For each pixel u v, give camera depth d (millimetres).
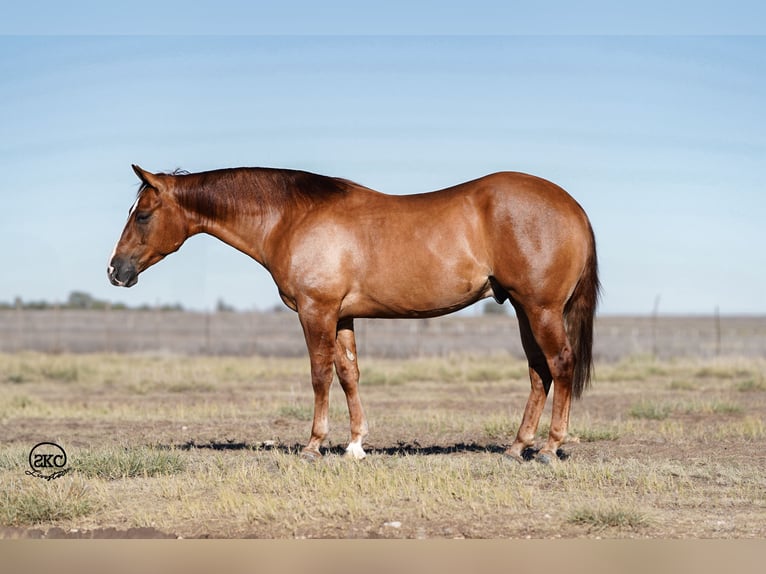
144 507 7266
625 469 8352
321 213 8812
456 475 7812
